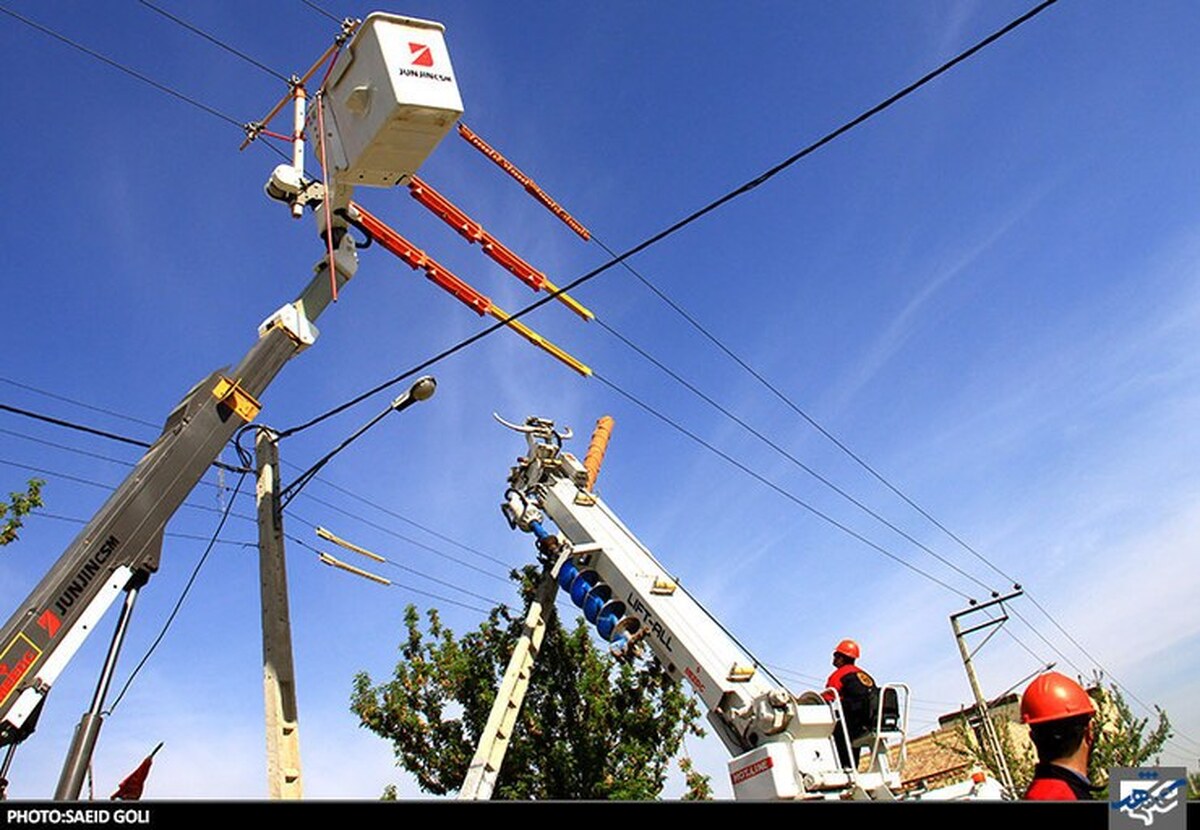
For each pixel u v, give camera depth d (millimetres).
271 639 11641
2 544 11688
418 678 17828
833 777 10828
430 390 12367
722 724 12062
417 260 12500
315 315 11625
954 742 31297
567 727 17328
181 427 10250
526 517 15438
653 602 13258
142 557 9531
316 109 11305
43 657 8695
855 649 11883
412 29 10086
